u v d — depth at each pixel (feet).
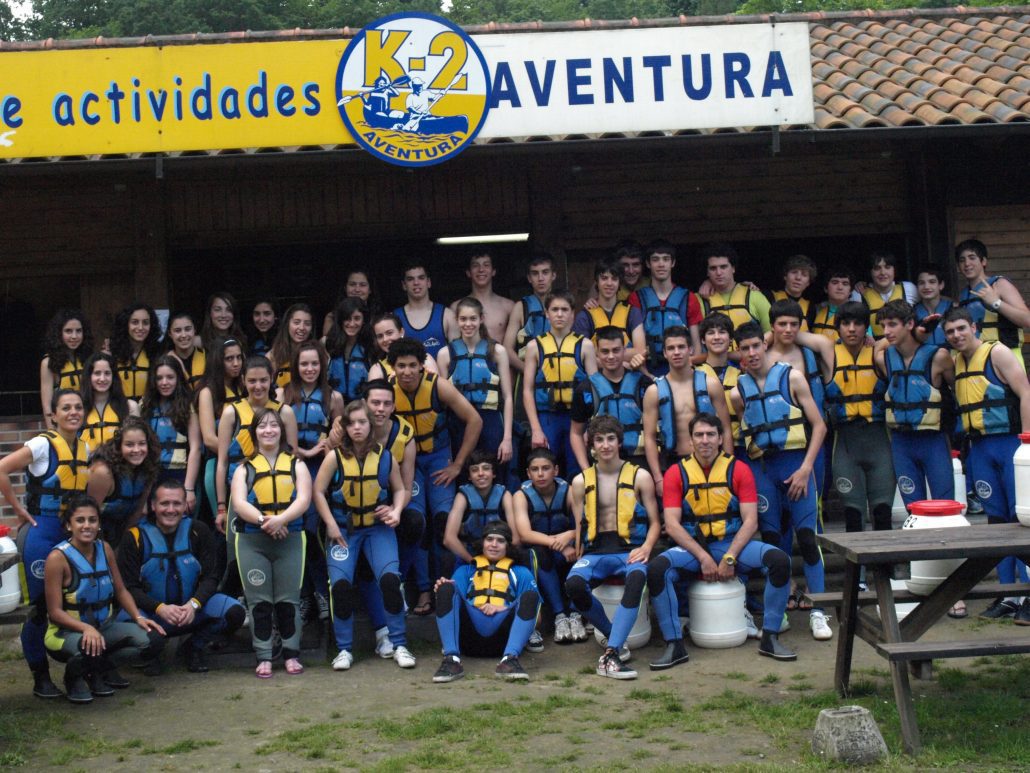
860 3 87.61
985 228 31.60
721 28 25.27
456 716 18.74
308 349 24.08
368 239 32.09
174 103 24.39
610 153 31.58
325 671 22.15
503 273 33.04
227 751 17.52
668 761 16.40
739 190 31.96
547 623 24.77
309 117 24.56
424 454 24.71
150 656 21.47
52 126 24.27
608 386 24.44
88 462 22.57
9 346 31.40
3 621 20.67
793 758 16.33
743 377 23.63
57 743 18.16
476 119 24.88
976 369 22.90
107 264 31.17
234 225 31.27
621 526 22.52
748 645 22.74
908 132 26.84
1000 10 35.76
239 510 21.90
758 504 23.54
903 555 16.44
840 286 26.78
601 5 114.62
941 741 16.58
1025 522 18.04
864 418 24.68
